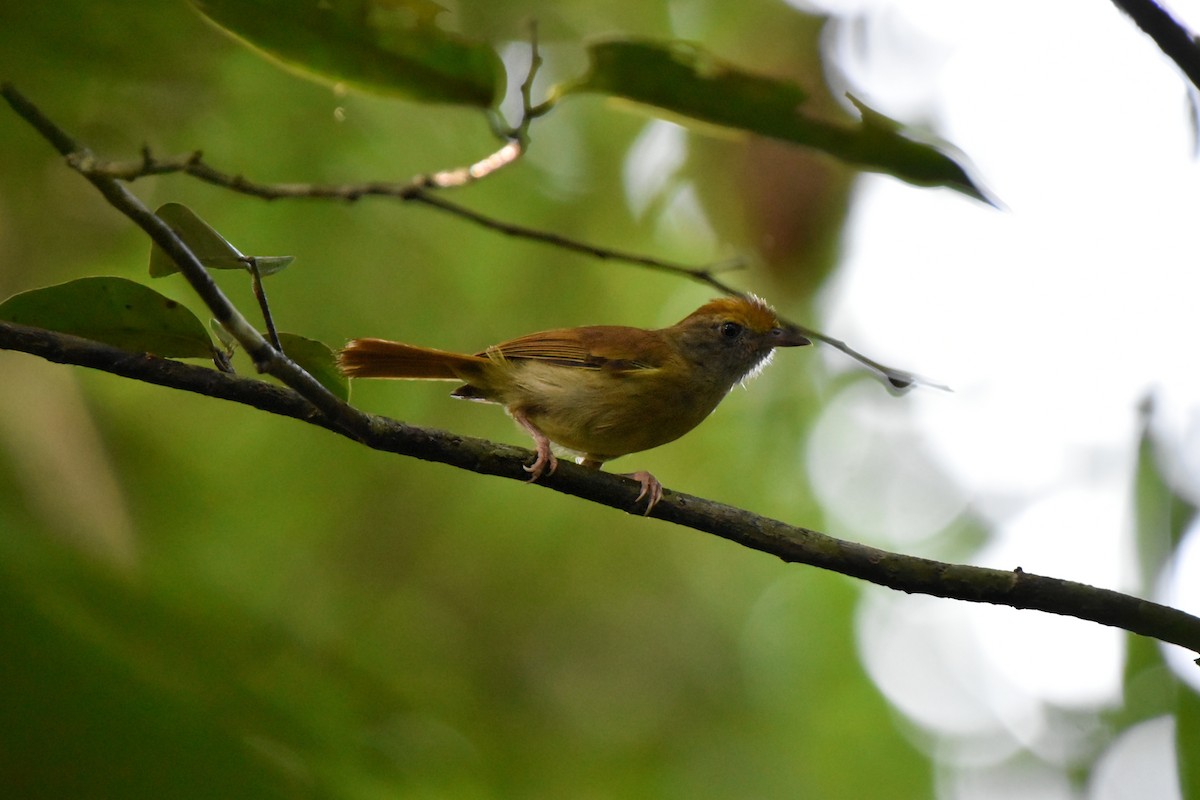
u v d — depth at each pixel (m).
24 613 3.28
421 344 13.48
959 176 6.91
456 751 10.02
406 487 14.16
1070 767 13.44
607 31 13.88
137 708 3.28
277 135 12.52
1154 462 7.46
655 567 14.88
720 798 13.76
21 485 9.35
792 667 14.69
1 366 10.30
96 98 10.64
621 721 14.08
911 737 14.41
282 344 6.16
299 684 8.62
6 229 11.97
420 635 13.64
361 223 13.15
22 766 3.12
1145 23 5.89
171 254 5.25
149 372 5.97
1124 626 6.55
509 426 13.95
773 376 15.15
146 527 11.71
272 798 3.32
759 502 14.70
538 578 14.43
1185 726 7.24
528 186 14.34
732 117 6.89
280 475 13.64
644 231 14.73
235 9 6.41
